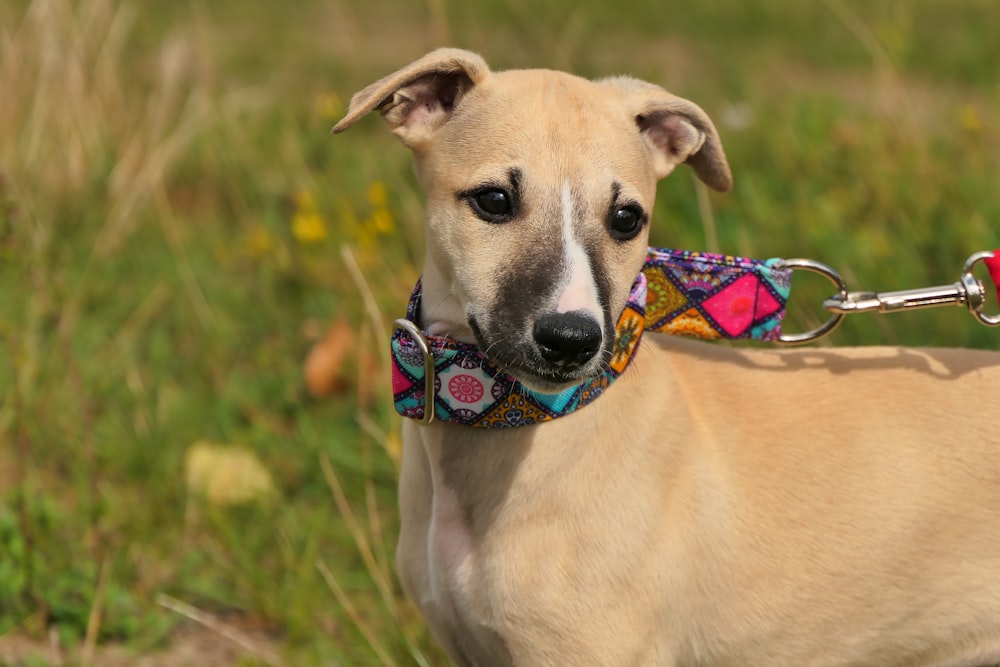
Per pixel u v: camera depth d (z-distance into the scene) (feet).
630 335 13.26
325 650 16.94
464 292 13.03
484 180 12.86
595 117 13.24
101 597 17.37
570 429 13.20
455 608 13.74
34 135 28.78
